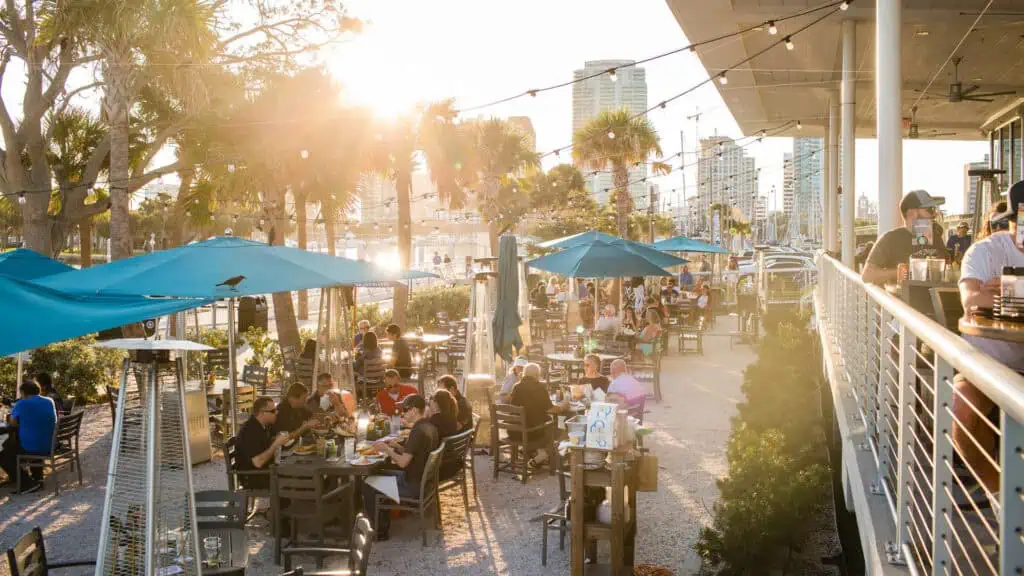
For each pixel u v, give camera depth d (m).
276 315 18.02
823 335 9.68
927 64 17.27
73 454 9.80
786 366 10.07
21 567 4.92
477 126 32.47
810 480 6.54
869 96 20.86
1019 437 1.74
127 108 15.62
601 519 6.84
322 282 9.80
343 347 14.80
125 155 15.59
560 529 7.63
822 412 9.85
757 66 18.25
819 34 15.53
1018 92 19.47
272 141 18.83
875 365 4.67
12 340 5.54
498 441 10.19
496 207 33.31
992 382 1.73
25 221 18.67
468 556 7.61
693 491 9.34
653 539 7.96
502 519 8.66
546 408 10.13
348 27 18.06
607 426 6.62
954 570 2.54
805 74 19.00
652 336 16.27
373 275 10.77
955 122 24.64
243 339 18.25
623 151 30.48
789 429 7.95
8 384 13.75
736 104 22.38
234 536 5.91
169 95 19.91
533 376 10.09
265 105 18.83
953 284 5.00
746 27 14.82
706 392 14.95
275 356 17.53
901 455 3.27
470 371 12.59
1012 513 1.75
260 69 18.80
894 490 3.94
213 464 10.70
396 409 10.65
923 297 5.05
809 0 13.50
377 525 7.91
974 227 17.05
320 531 7.47
